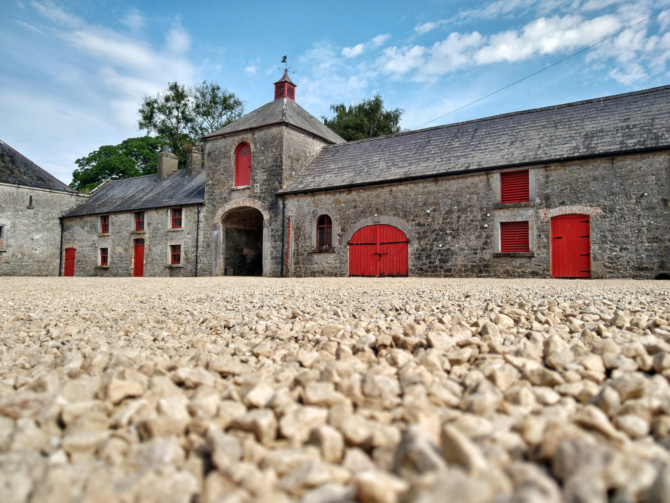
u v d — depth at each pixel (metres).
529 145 14.08
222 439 1.28
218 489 1.02
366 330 3.46
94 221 25.44
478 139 15.63
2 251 24.50
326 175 17.95
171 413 1.54
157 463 1.18
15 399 1.54
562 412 1.46
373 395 1.68
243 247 21.31
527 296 6.65
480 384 1.79
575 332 3.33
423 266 15.00
